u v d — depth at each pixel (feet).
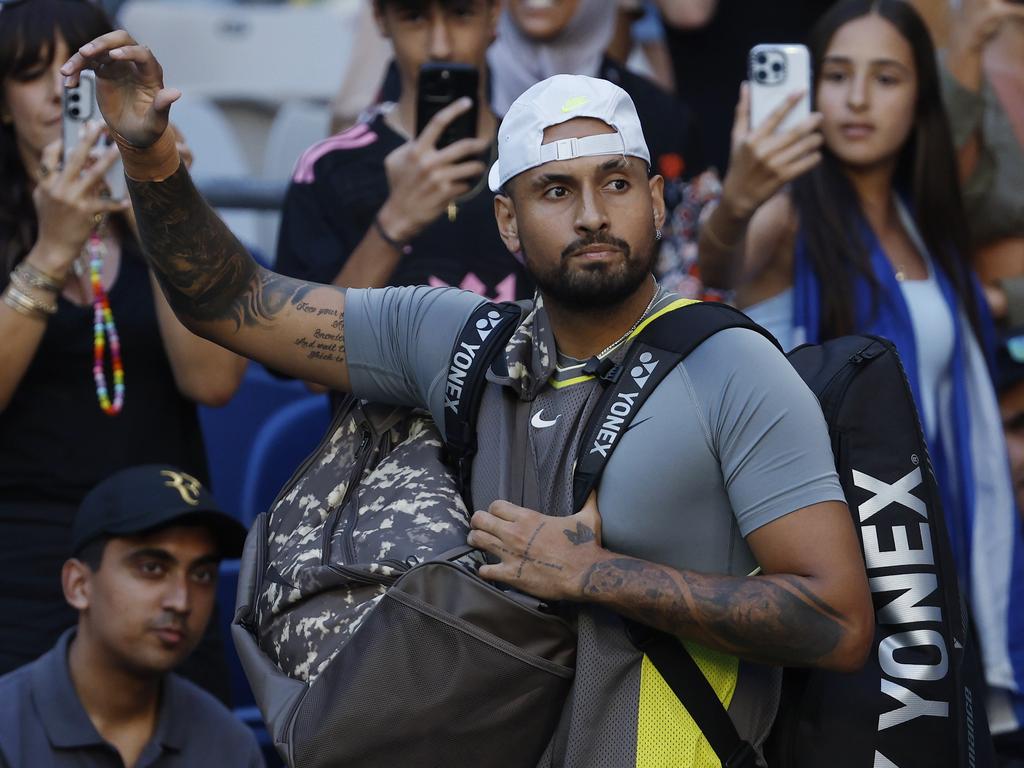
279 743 29.66
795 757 31.78
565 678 29.60
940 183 49.21
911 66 48.55
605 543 29.76
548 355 31.14
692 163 52.90
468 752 29.43
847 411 32.50
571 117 30.07
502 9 56.08
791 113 46.21
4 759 41.22
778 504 28.91
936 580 32.35
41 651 44.04
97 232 45.62
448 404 31.81
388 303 33.30
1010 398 51.49
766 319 48.42
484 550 29.84
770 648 28.66
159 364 46.34
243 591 32.81
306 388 59.26
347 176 47.24
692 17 63.93
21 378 44.55
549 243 30.01
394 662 29.19
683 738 29.43
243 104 78.23
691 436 29.32
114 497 42.80
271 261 61.98
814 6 64.08
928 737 31.73
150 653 42.06
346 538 31.55
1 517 44.45
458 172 43.29
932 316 47.96
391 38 47.98
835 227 47.39
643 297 31.04
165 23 80.43
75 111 44.55
